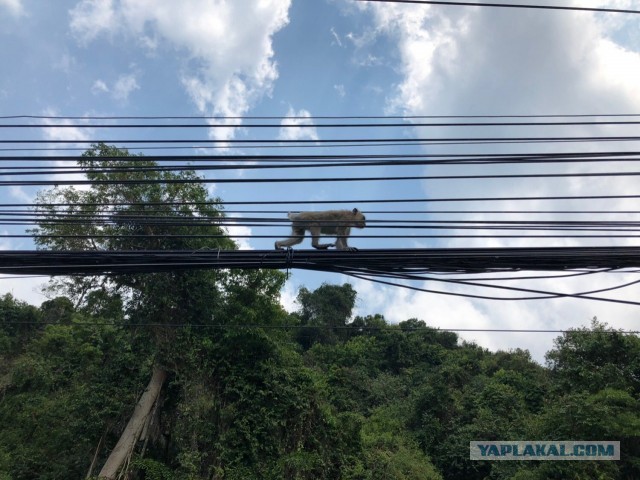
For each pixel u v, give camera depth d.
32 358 26.61
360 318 57.28
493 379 35.78
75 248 17.80
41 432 21.39
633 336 23.83
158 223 7.59
